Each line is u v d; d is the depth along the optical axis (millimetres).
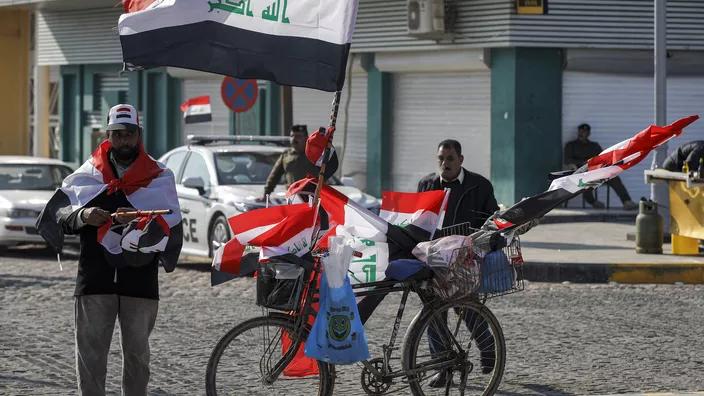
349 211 16188
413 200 16422
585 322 24938
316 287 15648
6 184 42094
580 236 40156
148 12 15445
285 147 38250
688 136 50469
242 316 25922
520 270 16500
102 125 68750
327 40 15539
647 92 49906
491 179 49969
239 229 15469
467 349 16844
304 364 15797
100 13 67250
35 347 21969
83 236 14438
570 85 49406
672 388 18594
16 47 77562
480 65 49625
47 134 74375
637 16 48938
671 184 34344
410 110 53219
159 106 65125
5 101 77625
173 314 26156
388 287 16250
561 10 48375
